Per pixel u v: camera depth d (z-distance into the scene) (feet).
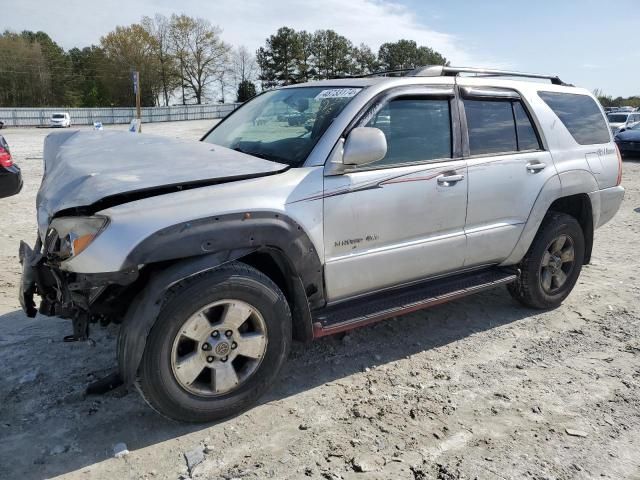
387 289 12.39
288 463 9.02
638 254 22.06
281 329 10.32
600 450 9.58
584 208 16.20
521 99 14.65
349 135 10.59
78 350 12.44
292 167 10.85
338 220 10.91
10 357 12.09
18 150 64.59
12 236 22.40
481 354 13.07
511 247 14.20
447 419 10.37
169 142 12.36
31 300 10.35
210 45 270.46
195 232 9.11
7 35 263.49
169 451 9.24
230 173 10.03
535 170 14.40
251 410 10.49
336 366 12.30
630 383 11.88
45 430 9.68
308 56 282.56
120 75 264.93
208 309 9.51
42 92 260.21
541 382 11.84
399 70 13.91
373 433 9.87
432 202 12.32
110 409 10.36
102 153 11.51
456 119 13.05
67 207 9.36
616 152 16.96
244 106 15.17
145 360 9.04
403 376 11.94
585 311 15.88
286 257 10.22
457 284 13.51
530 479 8.79
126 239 8.69
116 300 9.83
